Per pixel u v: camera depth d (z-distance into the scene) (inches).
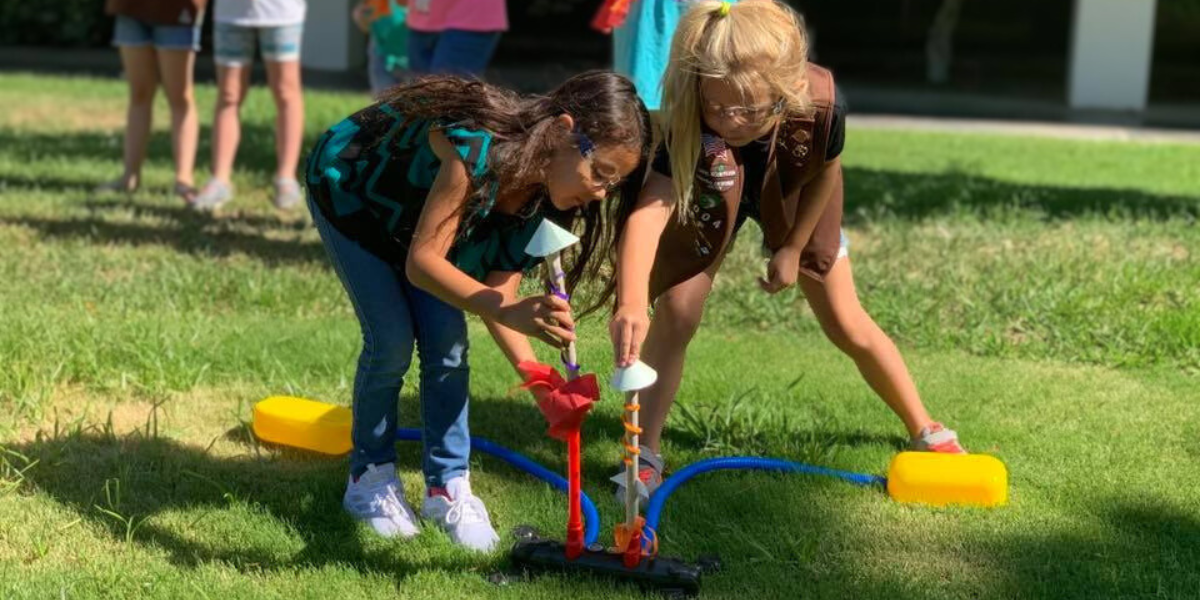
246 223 276.1
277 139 294.5
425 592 119.6
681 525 135.4
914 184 354.6
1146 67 604.1
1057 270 240.7
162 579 120.3
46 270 229.0
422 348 130.0
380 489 133.6
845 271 149.4
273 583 120.9
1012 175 390.9
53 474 144.9
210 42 704.4
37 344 180.9
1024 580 123.8
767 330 212.4
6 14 698.2
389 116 124.8
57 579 119.6
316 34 650.2
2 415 161.6
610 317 139.6
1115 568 126.6
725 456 154.4
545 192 119.3
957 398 177.5
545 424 165.8
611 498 142.3
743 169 131.6
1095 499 143.3
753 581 123.2
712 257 136.2
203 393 173.9
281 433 154.3
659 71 168.6
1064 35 820.6
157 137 394.3
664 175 127.0
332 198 125.4
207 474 146.2
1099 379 187.6
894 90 652.1
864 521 136.7
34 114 441.7
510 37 783.7
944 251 257.1
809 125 128.1
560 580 121.7
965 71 724.0
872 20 833.5
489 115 115.1
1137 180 390.3
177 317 204.4
